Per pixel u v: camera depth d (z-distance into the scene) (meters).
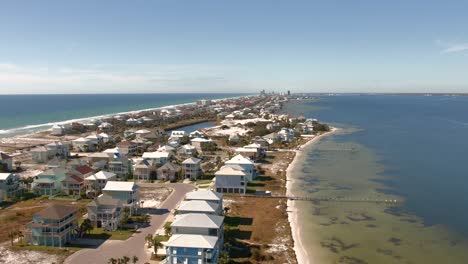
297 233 80.62
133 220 84.94
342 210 95.62
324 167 144.50
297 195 107.50
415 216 91.81
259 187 115.81
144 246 71.31
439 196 107.81
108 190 89.44
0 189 99.19
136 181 121.81
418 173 134.88
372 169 141.25
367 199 104.19
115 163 125.62
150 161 136.25
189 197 83.19
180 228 66.31
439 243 76.69
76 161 134.50
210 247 60.94
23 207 94.62
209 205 76.56
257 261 66.62
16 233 74.06
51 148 153.50
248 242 75.00
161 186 115.69
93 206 79.75
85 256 67.00
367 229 83.50
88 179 105.62
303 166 146.25
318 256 70.12
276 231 81.19
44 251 68.88
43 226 70.56
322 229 83.12
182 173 124.06
